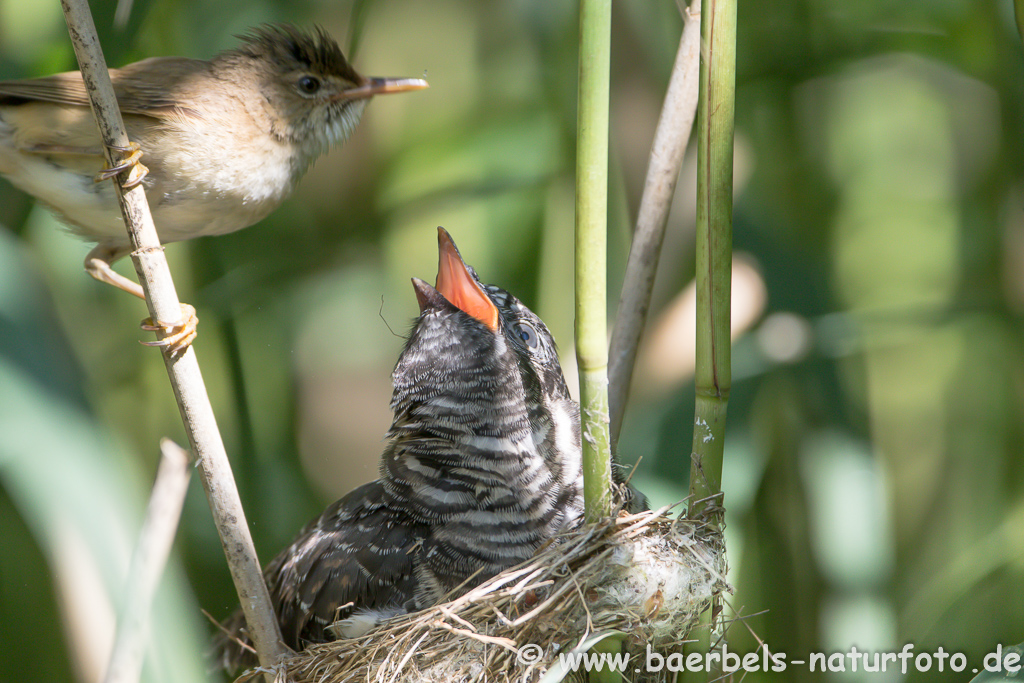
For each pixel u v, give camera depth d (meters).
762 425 2.46
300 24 2.51
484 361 2.41
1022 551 2.45
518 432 2.41
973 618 2.45
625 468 2.42
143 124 2.40
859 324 2.45
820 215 2.48
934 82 2.50
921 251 2.52
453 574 2.40
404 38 2.53
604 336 2.36
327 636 2.41
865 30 2.47
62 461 2.38
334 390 2.53
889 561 2.45
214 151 2.41
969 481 2.48
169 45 2.48
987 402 2.47
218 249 2.48
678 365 2.46
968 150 2.50
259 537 2.47
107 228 2.41
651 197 2.40
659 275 2.47
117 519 2.38
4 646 2.46
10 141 2.40
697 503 2.37
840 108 2.51
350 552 2.41
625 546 2.37
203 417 2.37
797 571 2.46
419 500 2.41
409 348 2.42
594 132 2.35
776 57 2.47
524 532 2.40
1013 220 2.47
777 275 2.46
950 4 2.46
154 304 2.37
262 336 2.49
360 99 2.43
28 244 2.46
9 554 2.46
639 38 2.48
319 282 2.50
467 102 2.52
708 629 2.37
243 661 2.44
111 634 2.40
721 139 2.35
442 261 2.42
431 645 2.38
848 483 2.45
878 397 2.51
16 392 2.39
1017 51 2.46
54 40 2.46
